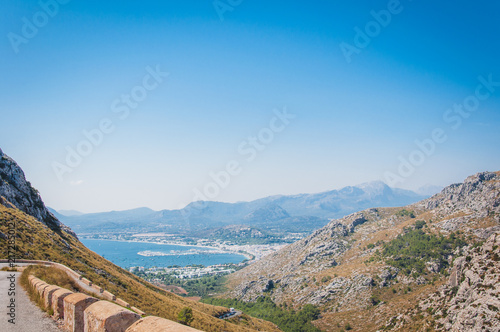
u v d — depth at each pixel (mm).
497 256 80688
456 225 198125
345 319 160250
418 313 100375
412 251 196125
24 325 11977
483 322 65375
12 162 107812
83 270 70875
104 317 6473
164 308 78688
